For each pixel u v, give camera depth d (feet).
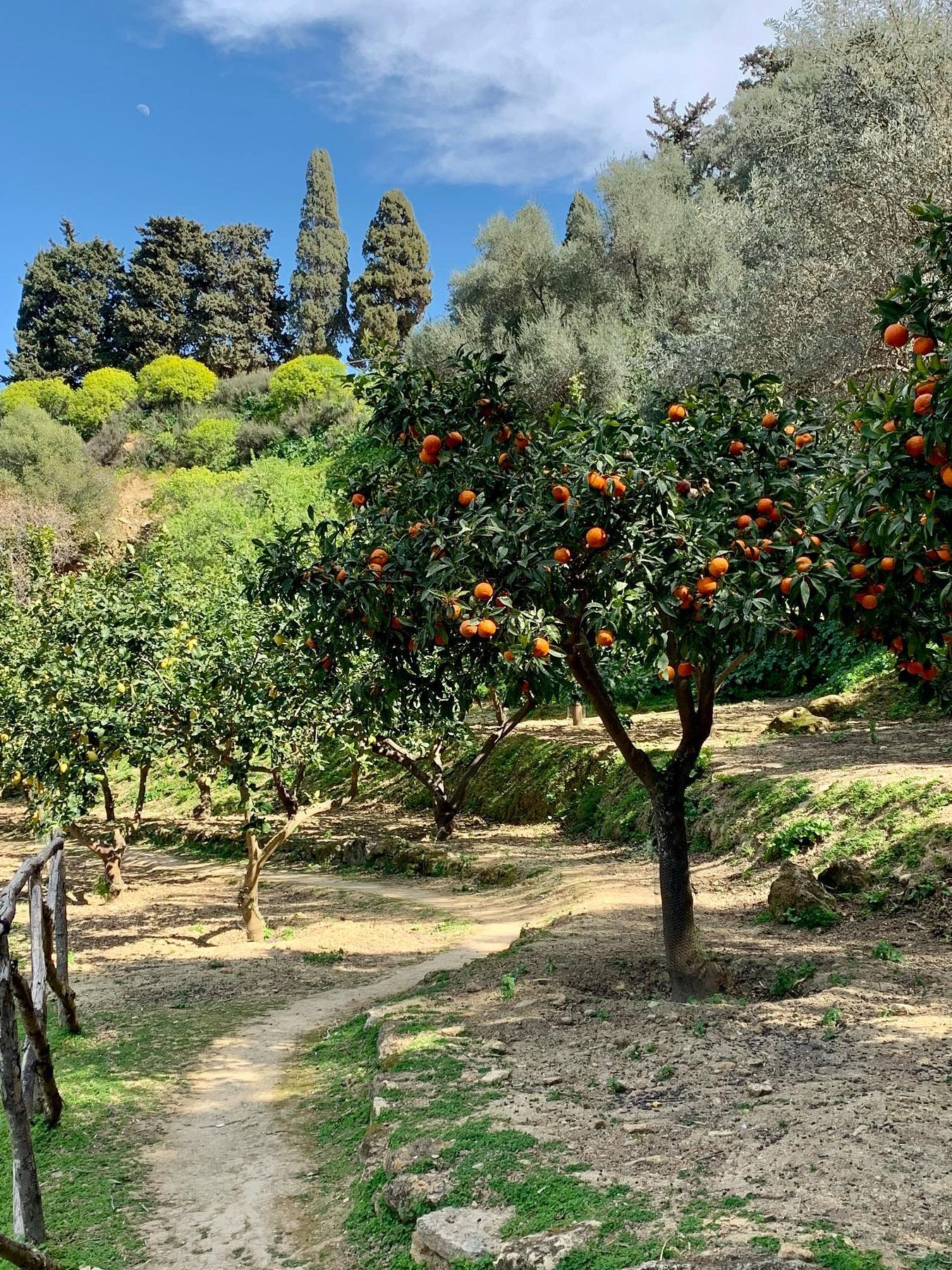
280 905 48.83
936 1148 12.66
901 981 21.26
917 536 15.99
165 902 51.16
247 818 42.22
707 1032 19.44
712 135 156.66
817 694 58.59
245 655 41.22
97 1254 14.97
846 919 27.61
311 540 23.77
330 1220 15.35
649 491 19.70
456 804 56.39
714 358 63.31
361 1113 19.12
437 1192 13.71
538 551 19.49
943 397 13.84
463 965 29.96
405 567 21.01
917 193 48.26
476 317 111.86
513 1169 13.82
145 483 160.86
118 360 213.46
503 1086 17.61
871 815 33.63
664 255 108.99
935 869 28.32
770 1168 12.63
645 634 19.99
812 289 56.54
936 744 42.04
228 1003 31.81
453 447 21.31
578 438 20.34
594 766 54.75
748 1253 10.12
